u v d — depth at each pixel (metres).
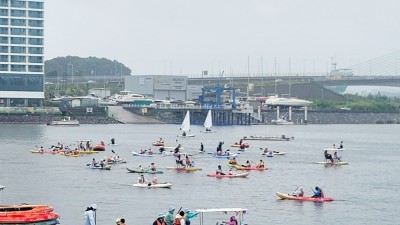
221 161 186.00
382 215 110.69
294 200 122.12
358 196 128.50
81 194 125.81
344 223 104.62
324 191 134.12
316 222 104.81
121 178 147.12
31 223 95.19
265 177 153.12
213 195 126.31
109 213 108.50
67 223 101.00
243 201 120.50
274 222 104.00
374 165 185.88
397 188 139.38
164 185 135.00
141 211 110.31
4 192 127.50
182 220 92.56
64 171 159.12
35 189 131.25
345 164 186.75
